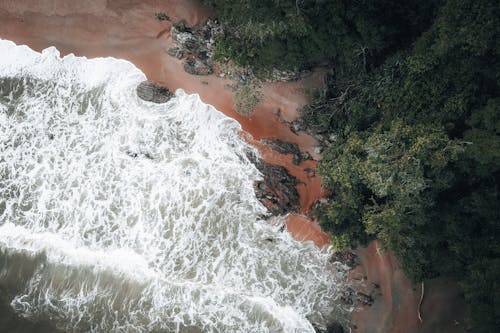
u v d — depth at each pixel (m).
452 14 17.69
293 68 22.83
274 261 25.34
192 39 24.31
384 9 20.83
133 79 26.02
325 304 24.94
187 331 25.50
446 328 23.59
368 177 19.34
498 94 19.08
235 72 24.30
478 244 19.66
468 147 18.28
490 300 18.48
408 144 19.09
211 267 25.72
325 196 24.53
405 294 24.05
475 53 17.84
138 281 26.16
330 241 22.88
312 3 19.89
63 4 25.28
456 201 20.58
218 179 25.77
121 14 24.92
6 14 26.08
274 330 24.97
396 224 19.48
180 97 25.67
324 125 23.36
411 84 19.72
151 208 26.27
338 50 21.69
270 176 25.19
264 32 20.44
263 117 25.00
